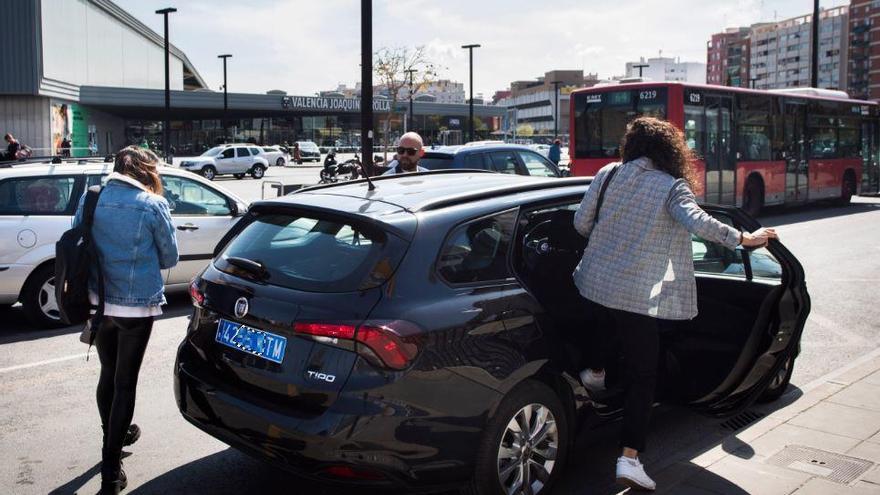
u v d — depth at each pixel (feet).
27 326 25.38
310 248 12.01
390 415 10.39
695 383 14.75
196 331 12.85
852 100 73.92
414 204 12.25
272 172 149.79
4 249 23.79
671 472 13.47
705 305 15.29
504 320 11.74
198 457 14.93
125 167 13.48
